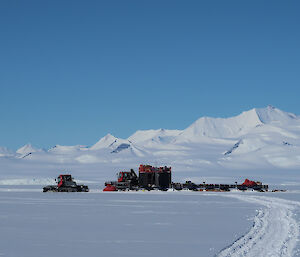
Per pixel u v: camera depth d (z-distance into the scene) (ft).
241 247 77.56
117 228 105.70
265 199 228.22
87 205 181.27
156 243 83.92
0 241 86.02
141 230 102.12
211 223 116.06
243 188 377.09
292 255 69.21
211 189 364.38
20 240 87.25
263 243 81.00
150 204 188.65
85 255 72.23
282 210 157.17
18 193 296.92
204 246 80.23
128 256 71.41
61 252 74.74
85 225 111.55
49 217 131.54
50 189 318.86
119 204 187.42
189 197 248.93
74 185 325.83
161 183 372.58
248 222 117.70
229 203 196.85
